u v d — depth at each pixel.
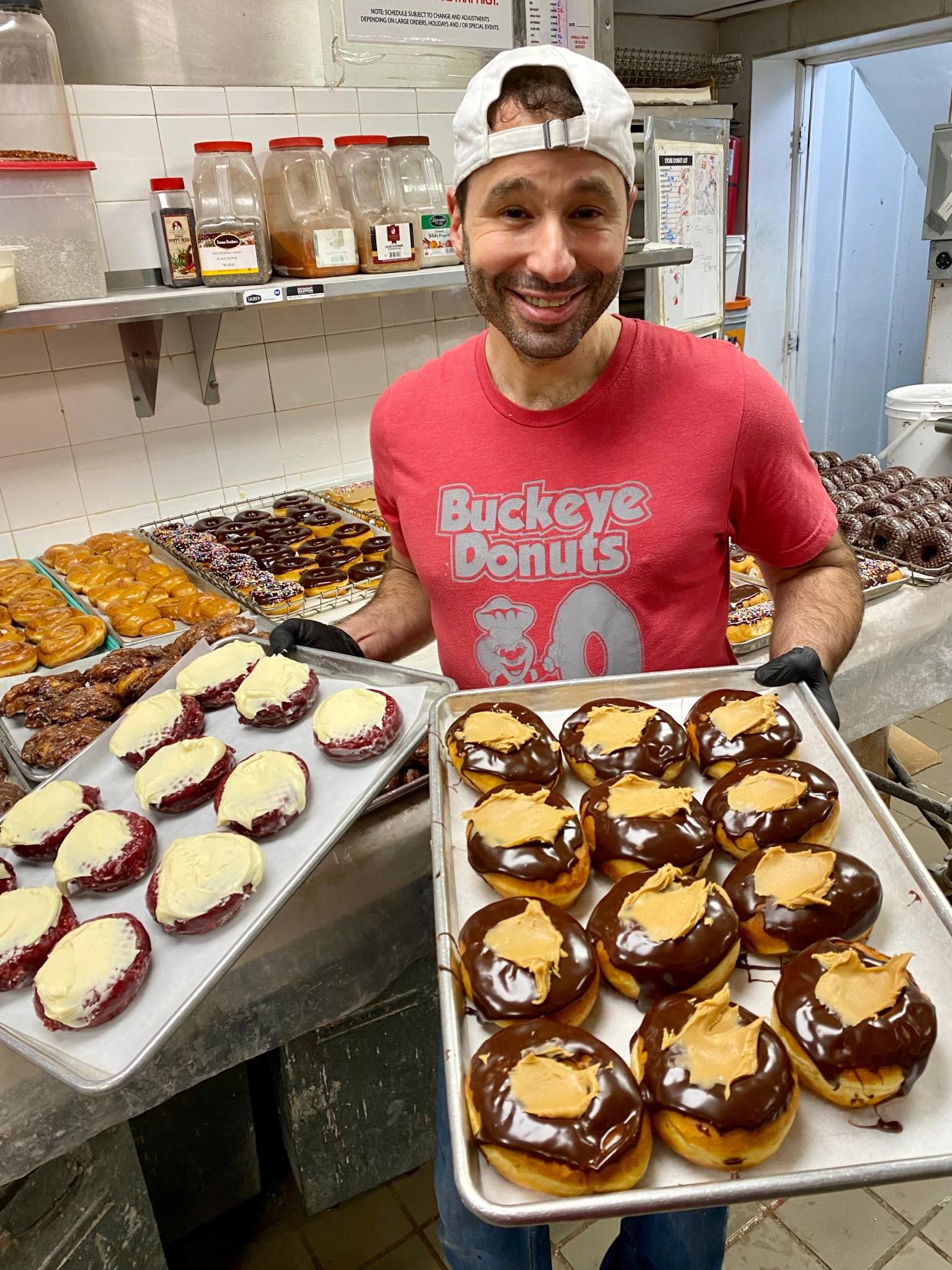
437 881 0.74
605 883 0.81
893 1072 0.59
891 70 3.71
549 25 2.38
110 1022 0.71
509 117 0.83
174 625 1.69
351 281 1.85
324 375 2.36
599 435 1.01
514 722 0.90
